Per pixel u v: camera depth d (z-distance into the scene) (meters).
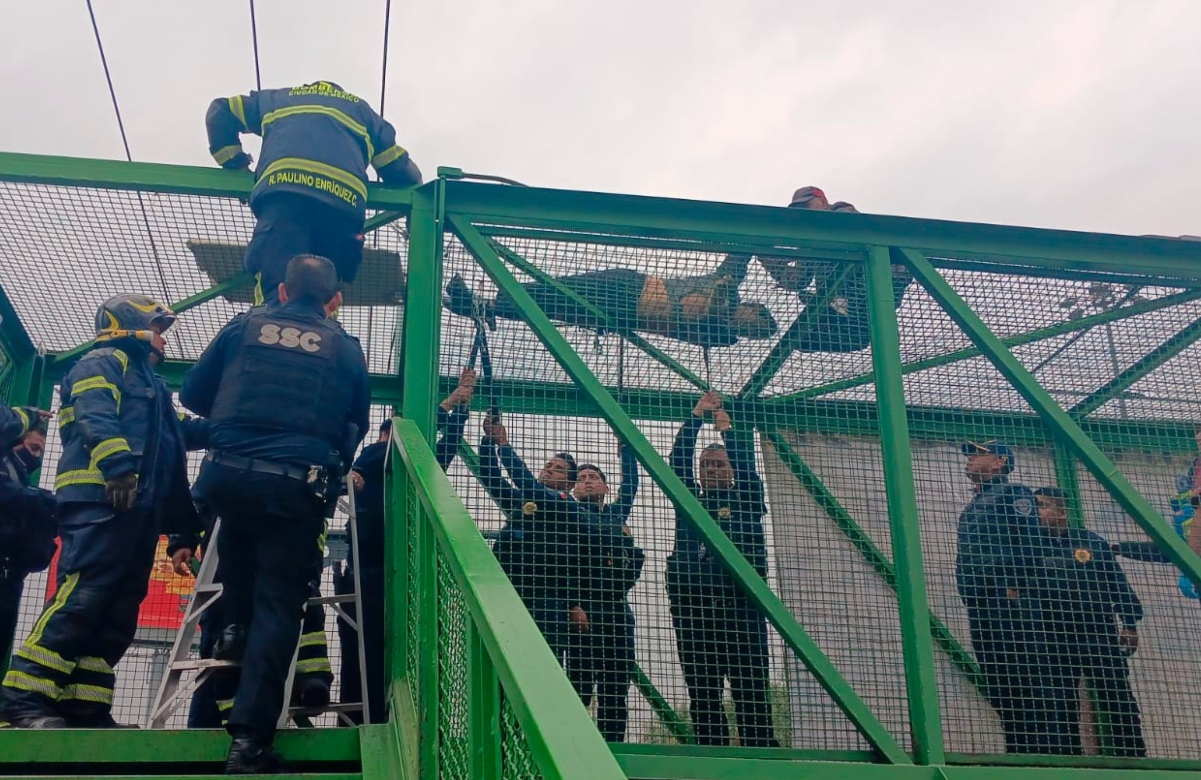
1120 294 5.04
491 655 1.77
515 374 4.45
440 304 4.46
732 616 4.23
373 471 4.99
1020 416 4.83
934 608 4.46
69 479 3.84
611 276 4.68
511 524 4.14
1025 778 3.96
